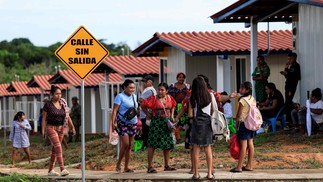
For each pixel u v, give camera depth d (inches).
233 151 596.1
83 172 558.9
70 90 1614.2
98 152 862.5
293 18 950.4
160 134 612.4
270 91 856.3
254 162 641.0
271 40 1149.7
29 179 619.8
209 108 561.9
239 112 587.2
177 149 750.5
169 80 1197.1
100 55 565.0
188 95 602.5
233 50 1055.0
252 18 956.6
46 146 1181.7
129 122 617.0
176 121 608.4
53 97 627.8
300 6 865.5
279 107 851.4
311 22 837.2
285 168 616.1
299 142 743.7
